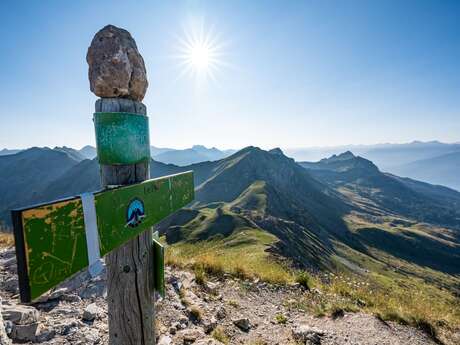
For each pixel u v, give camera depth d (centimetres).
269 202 12531
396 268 10544
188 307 512
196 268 742
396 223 18300
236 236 6906
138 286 188
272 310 607
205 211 10700
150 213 188
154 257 207
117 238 150
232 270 796
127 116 173
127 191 161
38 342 323
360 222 16488
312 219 13138
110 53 174
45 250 106
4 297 433
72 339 337
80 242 123
